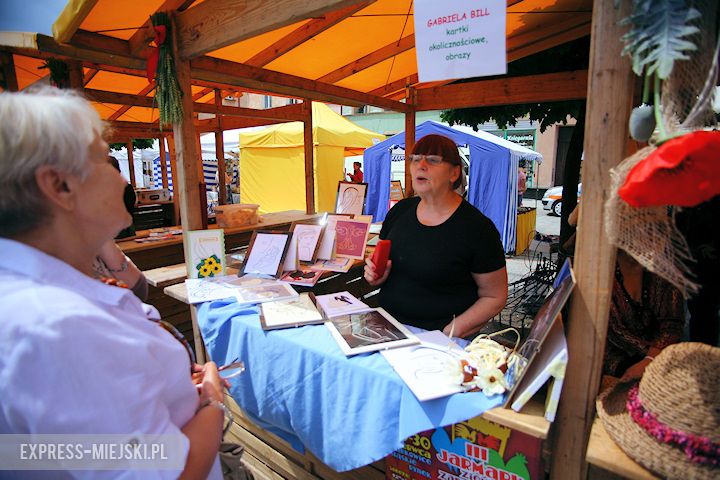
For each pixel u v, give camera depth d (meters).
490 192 7.24
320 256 2.31
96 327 0.61
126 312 0.73
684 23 0.68
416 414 1.12
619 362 1.30
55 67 3.28
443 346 1.36
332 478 1.61
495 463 1.14
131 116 7.19
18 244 0.63
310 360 1.39
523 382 1.03
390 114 16.69
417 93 4.04
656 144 0.75
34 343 0.56
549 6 2.68
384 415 1.20
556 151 14.89
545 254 7.07
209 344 1.79
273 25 1.68
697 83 0.75
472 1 1.17
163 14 2.08
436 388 1.10
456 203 1.70
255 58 3.15
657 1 0.69
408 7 2.54
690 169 0.68
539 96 3.32
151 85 4.86
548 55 3.46
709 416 0.77
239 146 10.00
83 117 0.68
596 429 0.95
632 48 0.75
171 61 2.12
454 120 4.27
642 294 1.34
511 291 4.61
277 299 1.83
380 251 1.74
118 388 0.61
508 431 1.10
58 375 0.56
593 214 0.94
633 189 0.72
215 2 1.90
